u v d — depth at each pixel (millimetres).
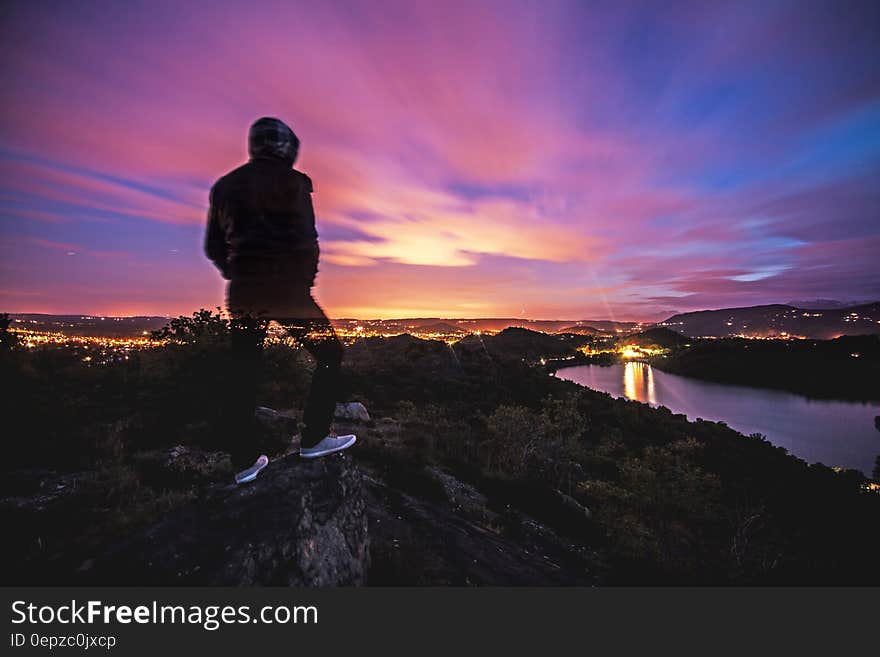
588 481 26344
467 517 10188
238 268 2387
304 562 2697
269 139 2408
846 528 39656
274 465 3268
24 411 7930
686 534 20734
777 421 148625
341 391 3051
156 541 2543
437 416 32344
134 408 9711
